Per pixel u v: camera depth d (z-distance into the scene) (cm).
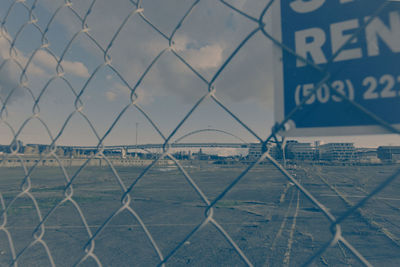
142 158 5416
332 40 69
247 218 870
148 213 979
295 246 579
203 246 590
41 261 517
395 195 1366
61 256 545
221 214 942
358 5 68
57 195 1428
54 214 944
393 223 762
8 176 2719
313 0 73
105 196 1416
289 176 73
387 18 63
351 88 65
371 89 64
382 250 545
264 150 79
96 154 120
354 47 66
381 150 6200
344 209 978
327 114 67
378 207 1010
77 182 2328
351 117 64
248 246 587
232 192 1588
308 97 68
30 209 1023
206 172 4047
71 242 630
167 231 725
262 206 1077
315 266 470
